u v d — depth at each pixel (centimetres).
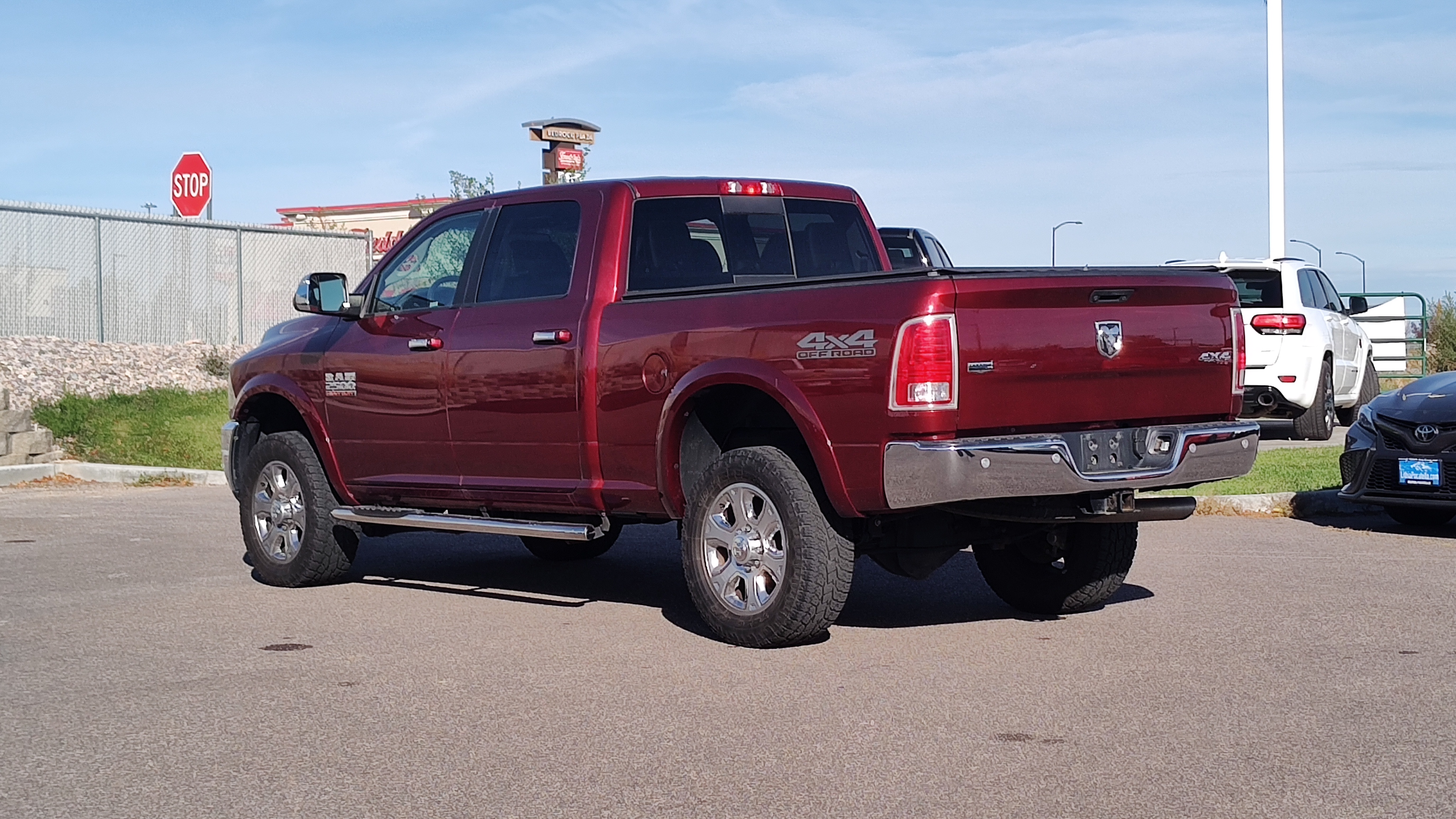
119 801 454
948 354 601
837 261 829
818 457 633
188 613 773
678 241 764
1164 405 670
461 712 557
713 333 675
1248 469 694
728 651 665
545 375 747
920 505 611
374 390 834
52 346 1912
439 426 802
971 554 983
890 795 449
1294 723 524
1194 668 613
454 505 814
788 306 650
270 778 476
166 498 1348
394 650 673
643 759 492
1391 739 502
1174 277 674
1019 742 505
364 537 1100
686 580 730
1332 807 431
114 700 581
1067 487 626
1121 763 478
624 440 716
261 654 664
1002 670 615
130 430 1653
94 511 1246
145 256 2106
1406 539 1000
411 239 855
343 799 454
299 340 895
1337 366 1723
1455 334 2328
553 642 687
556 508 759
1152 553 943
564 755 498
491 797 454
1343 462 1063
